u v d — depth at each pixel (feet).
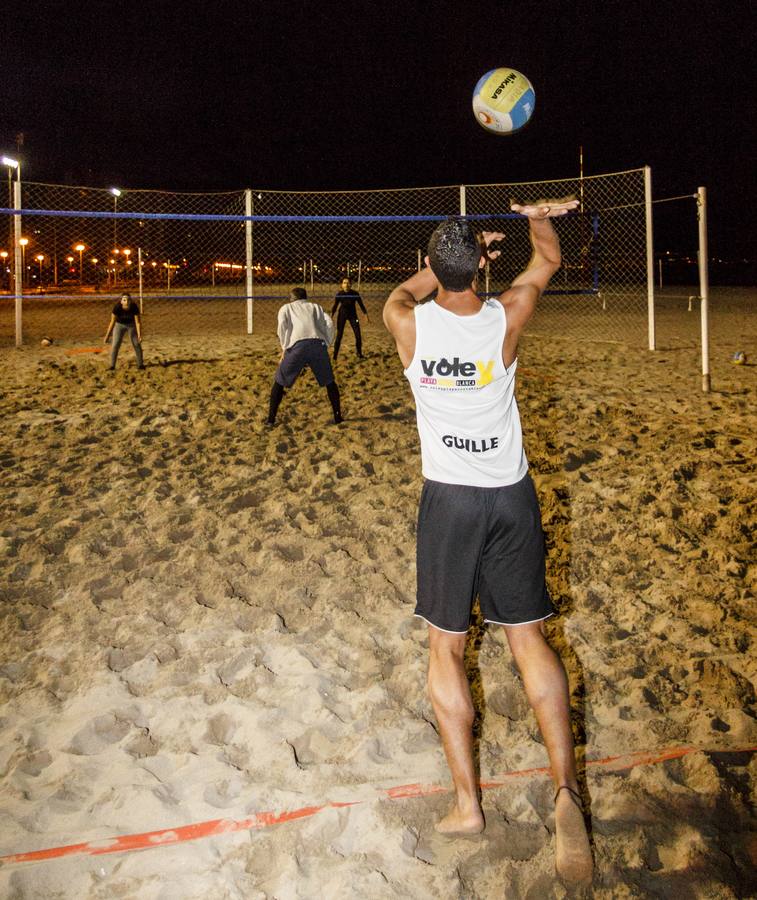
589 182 44.96
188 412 24.38
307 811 7.39
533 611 7.17
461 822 6.97
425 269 8.02
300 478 17.66
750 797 7.45
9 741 8.55
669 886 6.47
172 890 6.54
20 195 43.50
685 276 129.08
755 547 13.44
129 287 116.47
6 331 54.08
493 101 9.40
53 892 6.56
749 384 28.48
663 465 17.90
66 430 22.21
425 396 7.21
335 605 11.71
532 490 7.32
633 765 7.99
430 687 7.30
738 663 9.87
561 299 73.92
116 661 10.25
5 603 11.78
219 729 8.81
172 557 13.48
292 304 22.16
